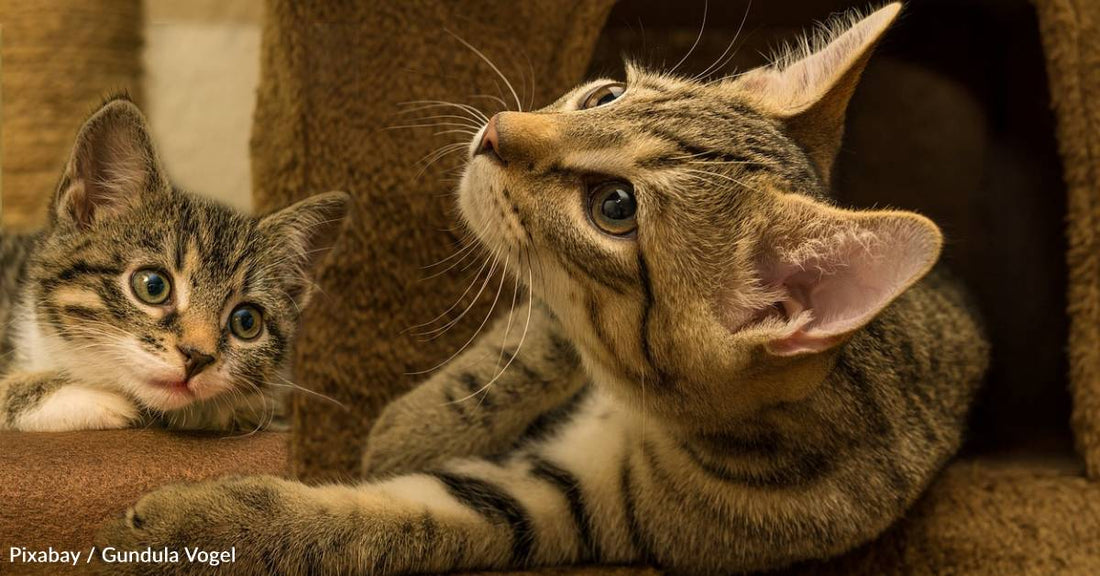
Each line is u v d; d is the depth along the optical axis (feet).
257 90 2.89
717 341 2.27
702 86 2.51
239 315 2.49
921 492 2.57
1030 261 3.52
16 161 3.18
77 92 3.22
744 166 2.31
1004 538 2.59
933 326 2.70
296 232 2.61
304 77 2.76
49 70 3.19
